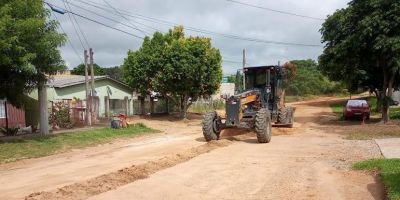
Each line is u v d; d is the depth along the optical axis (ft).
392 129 75.46
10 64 56.13
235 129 70.49
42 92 73.82
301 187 33.19
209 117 61.93
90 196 30.55
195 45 111.75
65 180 37.14
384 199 29.37
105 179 35.42
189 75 109.70
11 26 54.24
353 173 37.76
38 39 59.21
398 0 80.53
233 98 62.34
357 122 96.94
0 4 55.26
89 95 101.96
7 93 63.41
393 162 39.63
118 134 75.56
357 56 89.66
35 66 61.11
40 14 59.62
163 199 29.84
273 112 72.43
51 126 84.12
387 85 93.15
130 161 46.78
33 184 36.06
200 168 40.60
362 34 83.30
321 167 40.83
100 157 51.47
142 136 77.10
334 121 102.27
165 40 117.80
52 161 49.83
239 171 39.22
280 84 75.72
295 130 78.23
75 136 68.39
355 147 54.03
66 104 92.38
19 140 62.90
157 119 114.52
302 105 192.65
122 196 30.48
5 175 41.52
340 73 98.17
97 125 94.02
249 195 31.01
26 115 86.84
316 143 59.21
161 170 39.70
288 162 43.78
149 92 121.39
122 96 128.77
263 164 42.70
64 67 64.34
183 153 49.47
